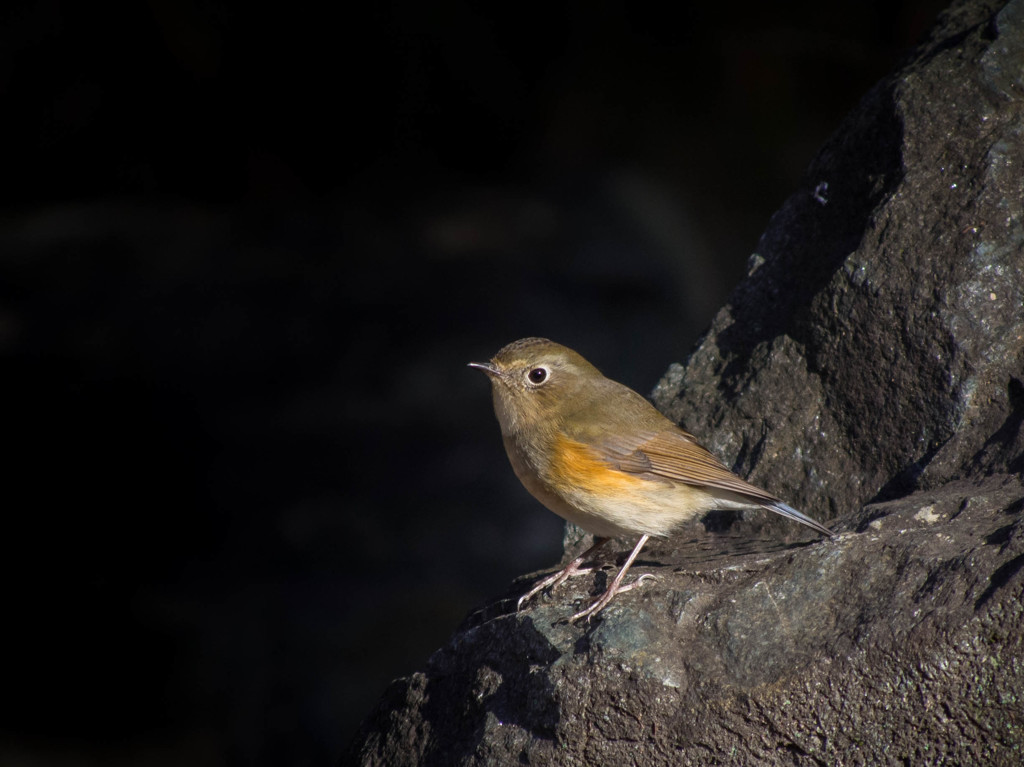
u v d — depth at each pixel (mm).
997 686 4609
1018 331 6250
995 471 5863
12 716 13414
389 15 19938
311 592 13953
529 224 19938
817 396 6855
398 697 6207
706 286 18562
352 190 21312
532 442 6879
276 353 16844
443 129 21078
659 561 6562
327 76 20359
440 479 15102
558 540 14180
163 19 19438
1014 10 6930
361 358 16891
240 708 13016
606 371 16828
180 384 16203
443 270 18781
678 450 6621
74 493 15250
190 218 20750
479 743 5441
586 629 5535
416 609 13570
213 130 20844
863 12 17094
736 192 18781
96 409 15867
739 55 18266
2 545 14758
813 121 17938
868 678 4812
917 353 6438
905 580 5031
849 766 4836
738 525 7055
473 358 16875
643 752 5113
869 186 7109
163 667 13617
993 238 6406
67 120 20469
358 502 15062
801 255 7406
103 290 18219
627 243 19062
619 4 19312
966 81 6820
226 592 14164
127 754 12953
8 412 15758
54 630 14039
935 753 4715
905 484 6355
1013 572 4672
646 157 20047
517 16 20031
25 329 17031
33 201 21172
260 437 15711
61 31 19797
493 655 5816
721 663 5117
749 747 4969
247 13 19672
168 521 15047
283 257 19281
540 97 20641
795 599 5242
